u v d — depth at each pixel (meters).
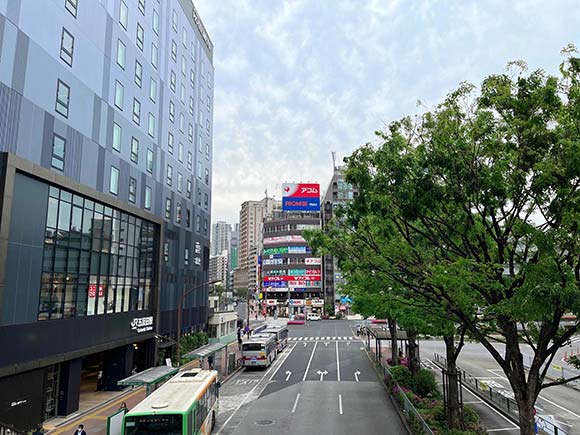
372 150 12.92
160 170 37.22
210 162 53.75
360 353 48.25
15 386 18.12
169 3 40.66
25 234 18.94
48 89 21.61
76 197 23.30
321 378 33.25
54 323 20.70
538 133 10.41
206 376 19.86
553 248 9.09
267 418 21.67
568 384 29.20
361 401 25.36
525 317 9.90
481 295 12.27
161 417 13.89
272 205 155.12
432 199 11.30
